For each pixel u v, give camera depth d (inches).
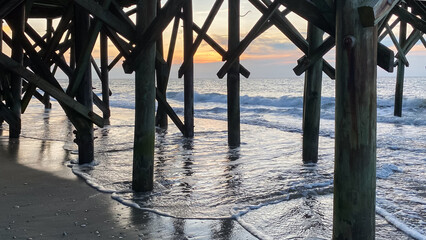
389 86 1658.5
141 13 151.3
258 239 118.8
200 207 147.5
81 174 188.7
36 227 123.2
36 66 188.1
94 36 181.3
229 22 256.4
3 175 185.9
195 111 619.8
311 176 198.1
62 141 282.5
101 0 160.7
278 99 810.2
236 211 143.3
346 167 90.1
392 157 253.1
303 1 92.2
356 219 90.2
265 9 224.7
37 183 173.6
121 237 117.4
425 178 198.7
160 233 121.5
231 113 279.1
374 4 83.3
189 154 252.5
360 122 87.5
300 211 145.7
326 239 120.6
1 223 125.8
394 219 138.9
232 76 273.7
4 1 172.4
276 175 199.8
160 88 311.7
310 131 229.3
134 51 152.3
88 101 201.2
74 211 138.9
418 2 284.8
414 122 467.2
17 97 277.4
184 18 300.5
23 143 270.5
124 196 157.8
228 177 194.7
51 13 313.3
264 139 319.3
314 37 214.7
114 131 348.2
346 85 87.8
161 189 169.6
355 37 85.4
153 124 162.7
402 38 518.3
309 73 226.1
